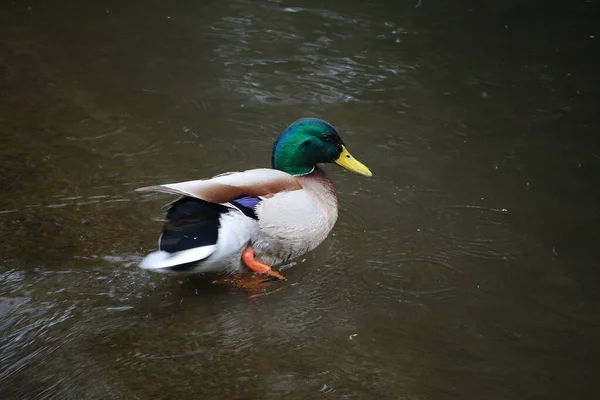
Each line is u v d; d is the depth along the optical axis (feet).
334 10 43.80
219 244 21.63
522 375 20.10
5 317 20.52
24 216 25.44
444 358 20.56
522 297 23.48
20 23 40.96
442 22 42.88
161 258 21.02
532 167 30.94
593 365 20.67
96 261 23.35
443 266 24.89
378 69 37.93
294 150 25.77
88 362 19.21
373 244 25.96
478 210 28.17
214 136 32.01
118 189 27.73
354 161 26.50
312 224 24.18
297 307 22.40
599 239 26.55
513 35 41.65
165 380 18.76
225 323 21.34
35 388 18.26
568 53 39.81
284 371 19.49
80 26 40.98
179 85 35.86
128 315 21.22
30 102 33.55
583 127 33.71
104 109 33.50
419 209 28.17
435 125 33.68
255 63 38.11
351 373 19.62
